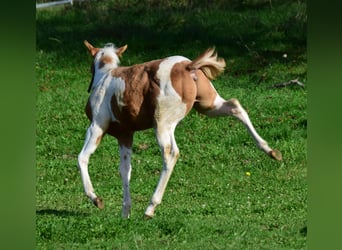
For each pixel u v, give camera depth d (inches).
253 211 511.5
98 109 493.4
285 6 1196.5
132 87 481.7
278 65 1016.9
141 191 591.2
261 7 1205.7
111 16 1195.3
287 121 771.4
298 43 1085.8
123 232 443.2
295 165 655.8
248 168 650.2
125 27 1149.1
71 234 441.4
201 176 631.2
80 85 951.6
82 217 483.2
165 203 544.7
